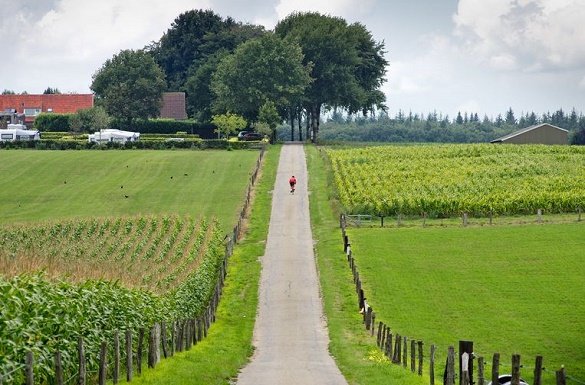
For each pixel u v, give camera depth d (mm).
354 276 89500
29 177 164750
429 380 50906
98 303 48938
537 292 85312
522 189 137500
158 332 51125
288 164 178625
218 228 115312
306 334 68875
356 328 70875
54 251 100500
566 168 160375
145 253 102250
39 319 40562
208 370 49250
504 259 99250
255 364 55375
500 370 59219
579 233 111938
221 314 76562
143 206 138375
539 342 69062
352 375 50812
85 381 42688
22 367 36250
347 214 127625
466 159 172125
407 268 95938
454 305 81000
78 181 161250
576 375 60344
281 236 115562
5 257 51406
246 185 155000
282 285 89062
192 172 168750
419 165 166875
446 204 126688
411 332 71938
